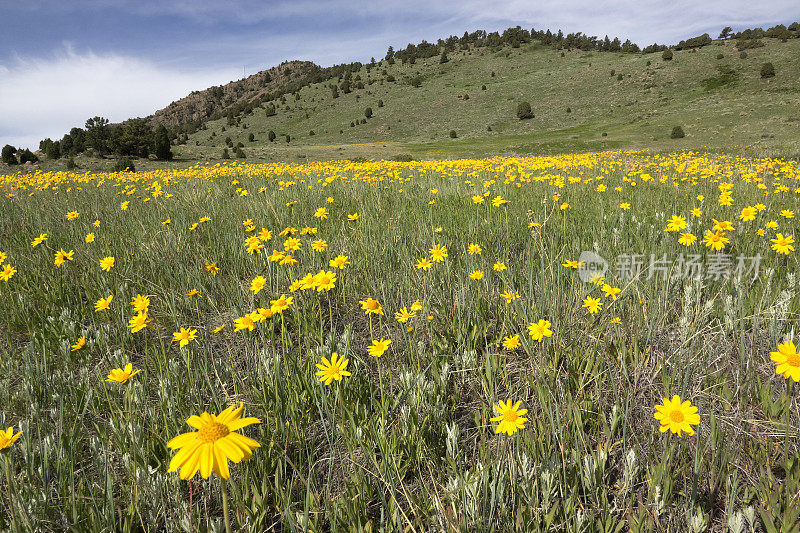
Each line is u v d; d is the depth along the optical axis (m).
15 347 2.89
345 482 1.74
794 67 77.25
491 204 5.95
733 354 2.46
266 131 121.94
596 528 1.57
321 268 3.81
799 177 7.20
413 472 1.88
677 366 2.34
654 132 58.94
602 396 2.22
